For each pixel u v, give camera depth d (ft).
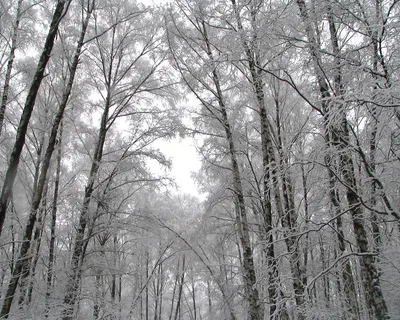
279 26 14.97
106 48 35.27
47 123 32.37
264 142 23.04
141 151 33.53
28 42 27.12
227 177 29.30
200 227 27.91
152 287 68.74
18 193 32.01
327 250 30.40
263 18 15.28
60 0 13.83
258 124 32.48
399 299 19.34
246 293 23.67
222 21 20.06
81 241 29.55
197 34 25.40
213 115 25.71
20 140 11.97
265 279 18.80
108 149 38.17
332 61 14.93
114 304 29.01
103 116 34.37
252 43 15.78
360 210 15.33
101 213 30.89
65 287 26.91
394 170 14.57
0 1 23.66
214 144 28.12
